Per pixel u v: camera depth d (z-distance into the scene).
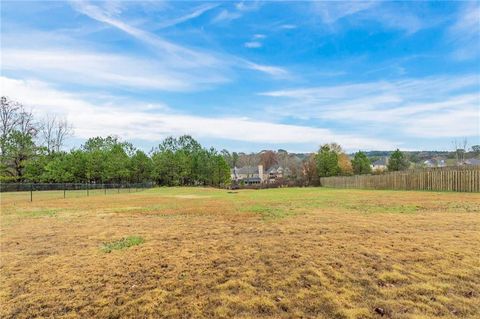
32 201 15.48
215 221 7.19
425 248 4.13
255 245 4.54
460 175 16.56
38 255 4.18
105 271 3.45
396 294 2.67
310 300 2.59
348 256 3.83
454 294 2.65
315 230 5.66
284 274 3.24
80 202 14.52
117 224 6.96
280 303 2.55
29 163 32.75
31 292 2.87
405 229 5.57
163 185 46.12
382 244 4.41
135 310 2.48
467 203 10.03
